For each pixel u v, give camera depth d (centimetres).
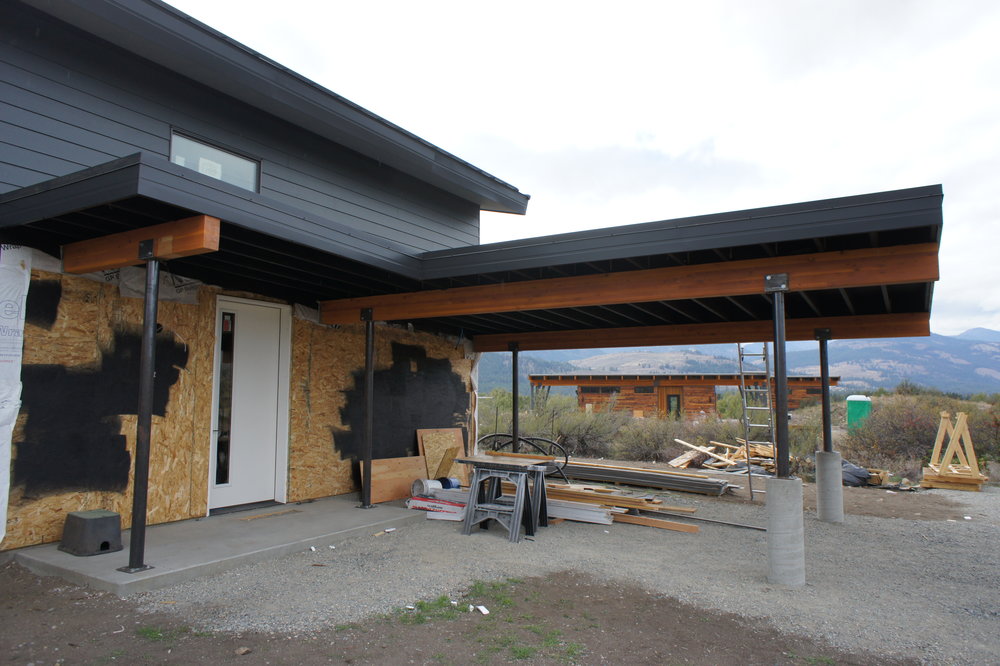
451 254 615
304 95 719
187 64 619
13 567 480
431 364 1005
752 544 625
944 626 396
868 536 685
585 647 346
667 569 523
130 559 450
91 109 557
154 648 333
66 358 541
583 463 1236
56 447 530
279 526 623
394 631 365
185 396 642
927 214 395
